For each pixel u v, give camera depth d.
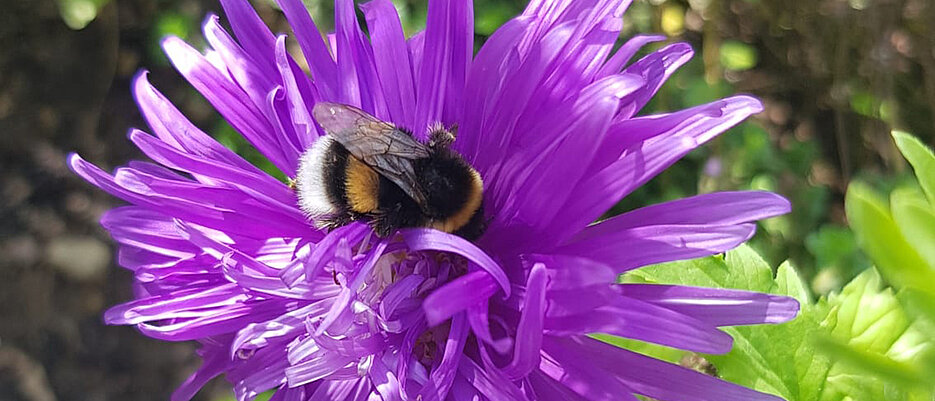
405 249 0.09
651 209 0.08
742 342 0.10
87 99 0.27
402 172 0.09
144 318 0.09
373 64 0.09
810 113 0.24
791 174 0.23
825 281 0.20
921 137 0.21
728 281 0.10
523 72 0.08
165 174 0.10
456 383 0.08
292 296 0.09
